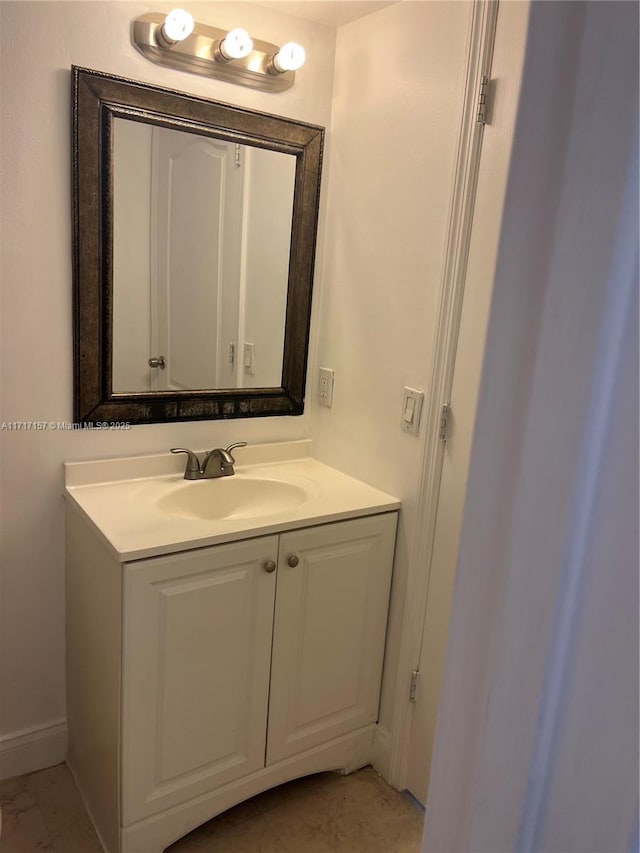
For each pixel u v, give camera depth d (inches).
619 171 13.9
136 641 57.4
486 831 19.0
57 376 67.2
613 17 13.5
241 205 73.7
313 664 71.0
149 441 74.2
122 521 61.4
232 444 80.4
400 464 72.2
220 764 66.6
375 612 74.6
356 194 75.4
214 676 63.3
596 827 16.6
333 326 80.8
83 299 66.1
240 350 78.1
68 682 74.4
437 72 63.6
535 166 15.3
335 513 67.5
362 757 78.8
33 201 62.3
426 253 66.7
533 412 16.0
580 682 16.3
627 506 14.9
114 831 62.7
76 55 61.5
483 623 18.1
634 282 14.1
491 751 18.5
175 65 66.9
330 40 75.9
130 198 66.7
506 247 16.1
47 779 74.0
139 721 59.5
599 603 15.6
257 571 63.5
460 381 64.2
